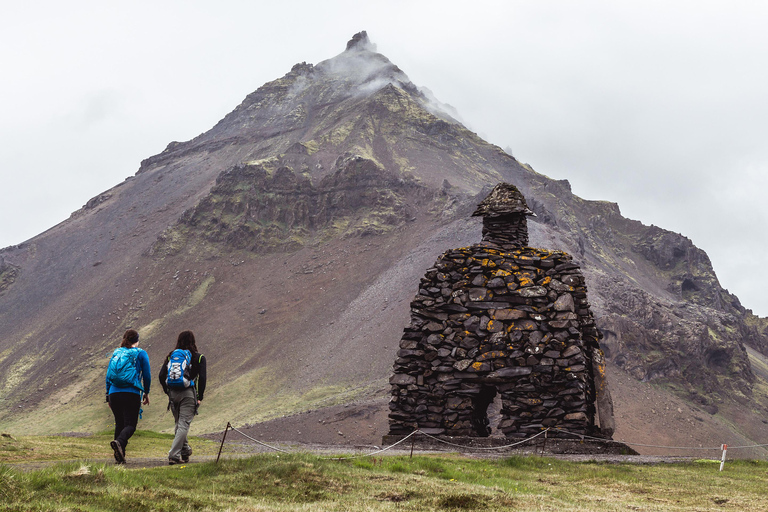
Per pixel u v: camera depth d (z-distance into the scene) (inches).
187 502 351.9
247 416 6791.3
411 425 1046.4
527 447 959.0
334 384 7500.0
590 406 1056.2
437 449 964.6
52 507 296.7
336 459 593.0
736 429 7199.8
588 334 1088.2
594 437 1005.2
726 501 514.0
